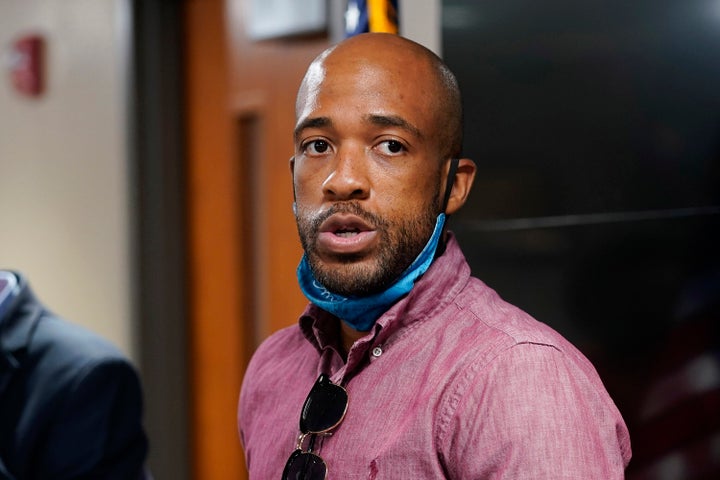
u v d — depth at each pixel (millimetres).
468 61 2566
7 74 5172
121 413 2369
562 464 1218
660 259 2078
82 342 2389
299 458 1399
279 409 1590
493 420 1262
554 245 2342
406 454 1307
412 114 1389
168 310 4430
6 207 5312
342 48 1444
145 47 4383
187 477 4488
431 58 1472
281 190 3889
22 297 2441
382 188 1377
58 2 4789
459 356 1347
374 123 1375
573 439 1238
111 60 4457
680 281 2029
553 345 1330
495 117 2492
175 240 4445
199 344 4438
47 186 4965
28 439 2273
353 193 1372
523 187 2422
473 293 1464
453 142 1477
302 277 1531
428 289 1437
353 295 1412
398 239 1385
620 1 2158
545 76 2352
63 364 2326
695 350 1992
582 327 2273
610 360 2207
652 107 2090
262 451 1549
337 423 1394
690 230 2006
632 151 2141
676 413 2045
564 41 2297
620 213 2172
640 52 2113
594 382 1354
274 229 3947
